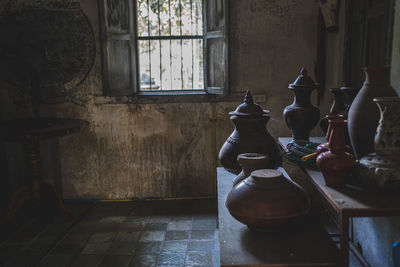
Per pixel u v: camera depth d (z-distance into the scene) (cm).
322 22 420
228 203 194
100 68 451
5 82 453
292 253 175
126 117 462
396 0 240
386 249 252
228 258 171
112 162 471
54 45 448
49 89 457
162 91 477
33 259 324
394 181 171
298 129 290
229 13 439
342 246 166
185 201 467
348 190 189
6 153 463
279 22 441
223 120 461
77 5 442
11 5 441
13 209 401
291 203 181
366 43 295
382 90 201
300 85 280
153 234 371
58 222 407
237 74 454
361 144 207
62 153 470
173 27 476
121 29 445
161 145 467
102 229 386
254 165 225
